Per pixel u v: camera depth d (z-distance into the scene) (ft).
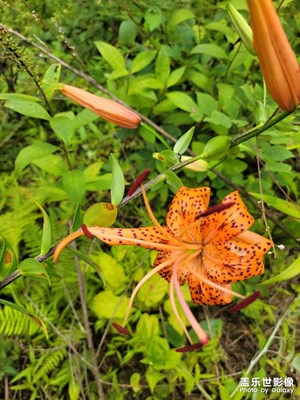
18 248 1.07
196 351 0.99
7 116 1.20
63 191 1.03
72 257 1.01
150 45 1.20
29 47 1.17
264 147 0.89
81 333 0.98
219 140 0.67
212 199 1.16
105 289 1.01
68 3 1.22
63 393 0.96
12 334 0.99
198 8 1.16
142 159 1.10
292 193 1.16
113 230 0.59
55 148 0.92
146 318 0.97
